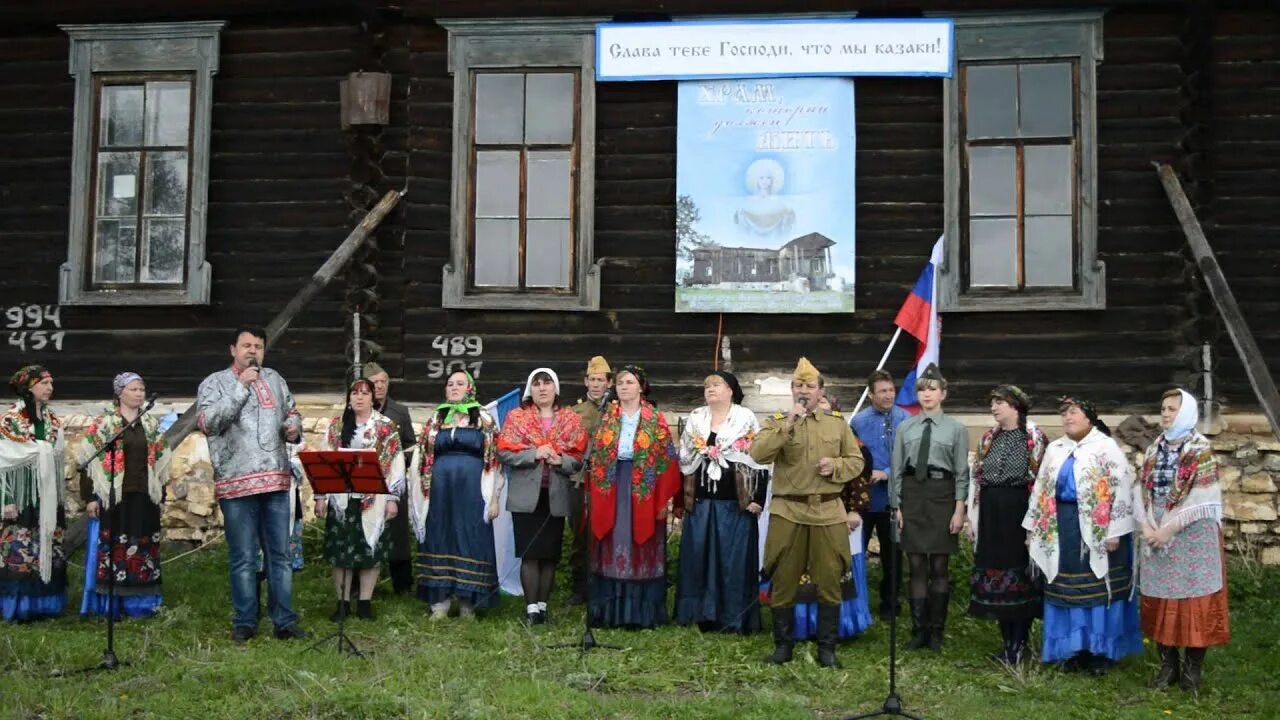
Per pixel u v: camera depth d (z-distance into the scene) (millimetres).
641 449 8742
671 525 10977
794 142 11320
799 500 7902
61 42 12422
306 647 8031
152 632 8328
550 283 11727
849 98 11312
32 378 8773
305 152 12117
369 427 8969
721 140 11367
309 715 6762
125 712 6805
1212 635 7453
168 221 12312
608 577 8688
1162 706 7289
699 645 8234
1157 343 11094
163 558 11180
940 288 11188
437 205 11742
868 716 6930
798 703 7016
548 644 8219
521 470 8859
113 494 8078
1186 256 11062
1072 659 7949
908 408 10969
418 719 6684
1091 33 11203
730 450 8711
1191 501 7523
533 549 8789
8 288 12414
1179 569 7508
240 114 12203
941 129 11352
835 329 11367
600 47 11500
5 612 8688
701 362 11453
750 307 11305
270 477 8133
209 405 8055
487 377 11609
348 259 11672
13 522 8688
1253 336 11047
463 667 7625
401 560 9773
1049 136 11297
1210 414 10922
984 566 8109
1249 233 11086
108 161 12367
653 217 11562
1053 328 11180
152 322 12211
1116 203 11188
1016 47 11289
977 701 7242
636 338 11523
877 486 9180
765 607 9445
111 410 8828
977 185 11375
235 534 8188
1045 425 11102
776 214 11312
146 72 12266
